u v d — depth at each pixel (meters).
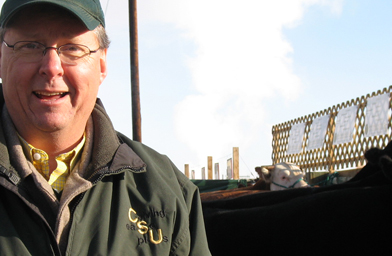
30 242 1.54
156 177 1.89
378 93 7.58
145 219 1.76
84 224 1.63
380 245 3.05
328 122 8.90
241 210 3.98
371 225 3.09
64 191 1.66
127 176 1.85
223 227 3.91
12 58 1.64
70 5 1.66
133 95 9.09
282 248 3.48
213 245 3.93
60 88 1.65
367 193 3.23
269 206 3.83
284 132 10.80
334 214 3.24
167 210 1.79
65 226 1.63
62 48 1.68
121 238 1.67
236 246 3.77
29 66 1.62
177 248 1.80
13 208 1.58
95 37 1.79
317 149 9.27
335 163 8.60
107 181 1.78
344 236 3.16
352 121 8.10
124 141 2.12
